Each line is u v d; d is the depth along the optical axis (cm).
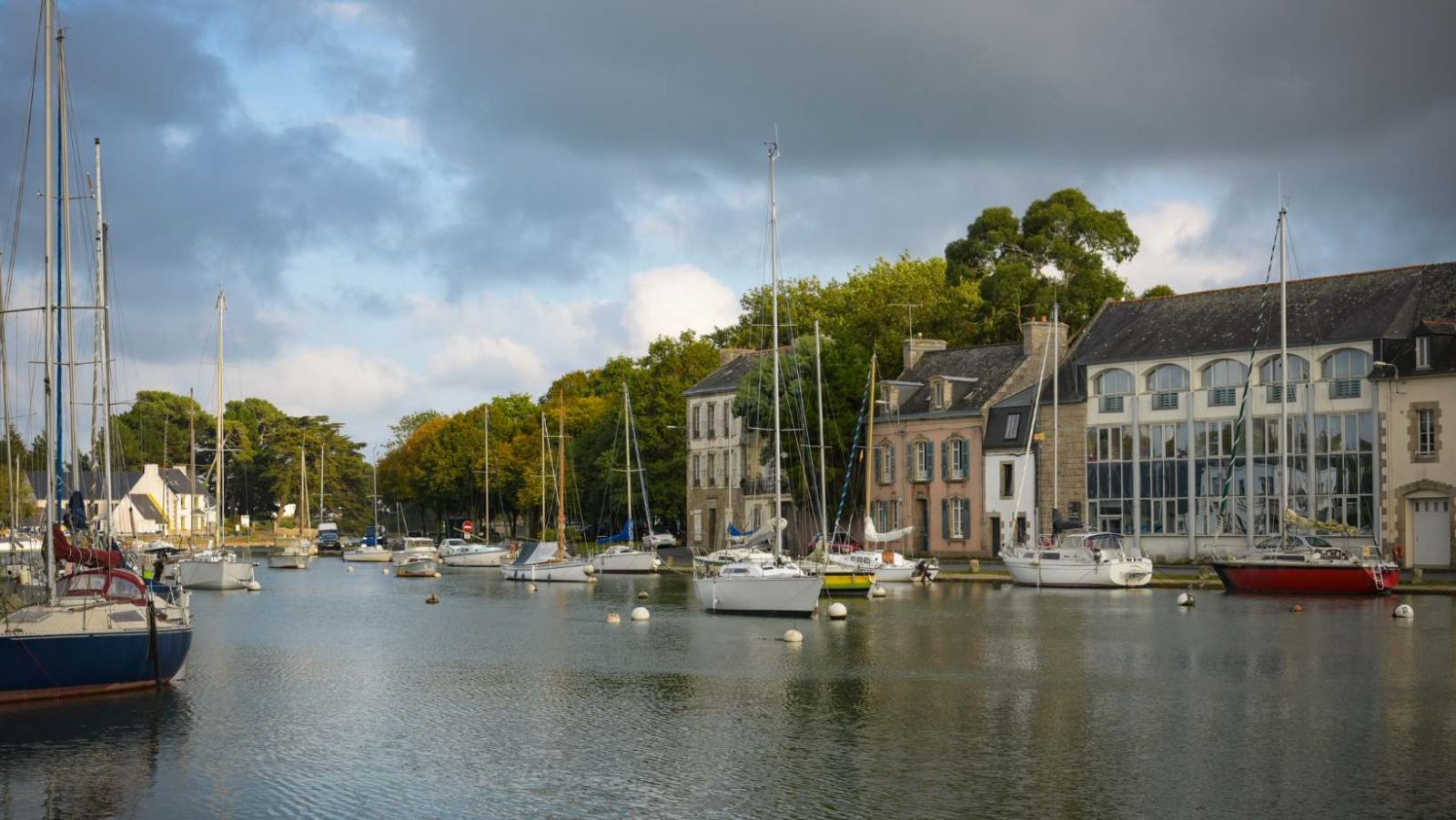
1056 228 12250
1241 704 3766
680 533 13638
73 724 3494
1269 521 8262
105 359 5897
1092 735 3369
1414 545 7612
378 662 4803
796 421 9919
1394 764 3048
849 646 5047
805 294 13075
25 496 5138
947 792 2847
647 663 4694
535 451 14688
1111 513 8975
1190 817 2652
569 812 2748
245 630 6034
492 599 7906
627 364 15038
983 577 8288
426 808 2784
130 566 5306
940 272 13050
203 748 3294
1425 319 7706
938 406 9975
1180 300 9150
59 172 4475
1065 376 9319
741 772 3038
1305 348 8119
